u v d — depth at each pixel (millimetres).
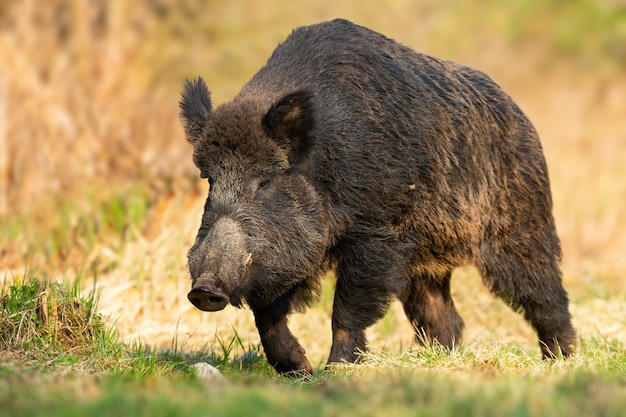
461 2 84625
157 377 21531
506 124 29328
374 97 25656
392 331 34344
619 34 86438
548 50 84250
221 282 21938
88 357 22812
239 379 22828
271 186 23484
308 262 23828
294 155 23641
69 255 36000
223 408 15031
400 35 79000
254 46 74812
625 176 65688
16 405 15438
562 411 15781
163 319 31766
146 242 35750
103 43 49531
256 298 23906
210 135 23594
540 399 16344
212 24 76562
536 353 30578
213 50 74375
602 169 66125
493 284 29234
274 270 23312
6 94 42938
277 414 15031
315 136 23688
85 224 38438
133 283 32875
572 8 89062
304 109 23375
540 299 29656
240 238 22656
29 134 42688
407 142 25891
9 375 19344
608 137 72000
